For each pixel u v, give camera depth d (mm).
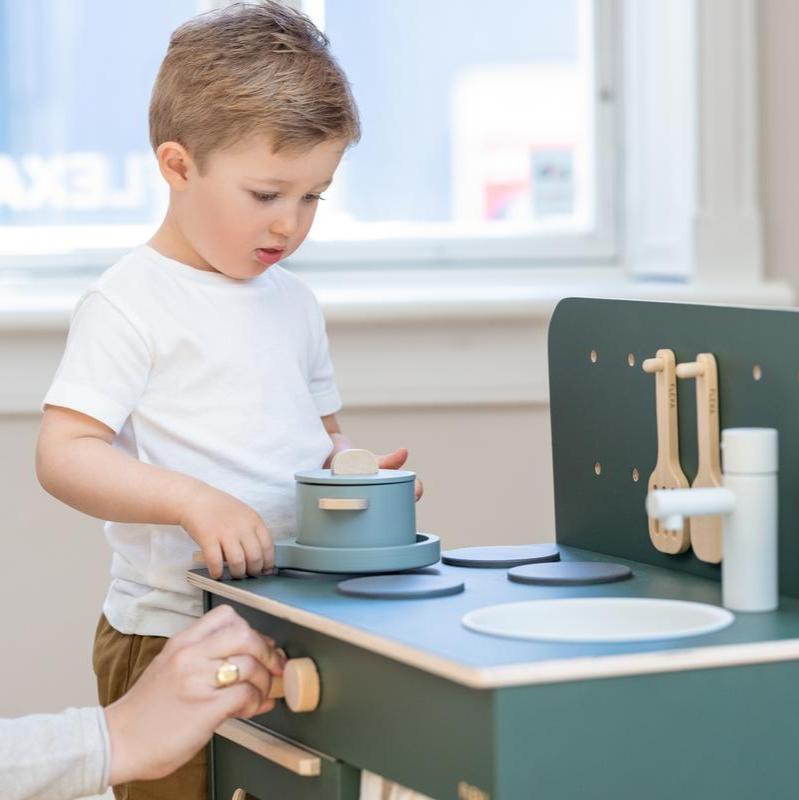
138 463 1297
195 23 1405
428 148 2488
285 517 1407
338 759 1053
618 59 2518
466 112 2494
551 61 2512
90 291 1398
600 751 871
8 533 2248
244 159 1324
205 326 1405
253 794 1212
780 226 2424
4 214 2389
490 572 1225
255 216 1353
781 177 2418
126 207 2414
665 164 2467
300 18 1430
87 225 2406
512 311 2283
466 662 865
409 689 946
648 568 1248
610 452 1334
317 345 1575
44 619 2266
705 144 2373
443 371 2309
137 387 1372
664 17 2430
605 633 1029
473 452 2342
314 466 1450
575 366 1382
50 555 2258
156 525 1389
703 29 2359
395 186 2488
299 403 1458
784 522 1101
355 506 1200
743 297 2342
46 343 2215
